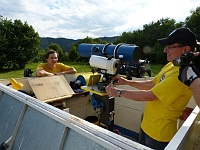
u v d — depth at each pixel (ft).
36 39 63.21
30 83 8.16
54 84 8.79
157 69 42.70
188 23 62.80
